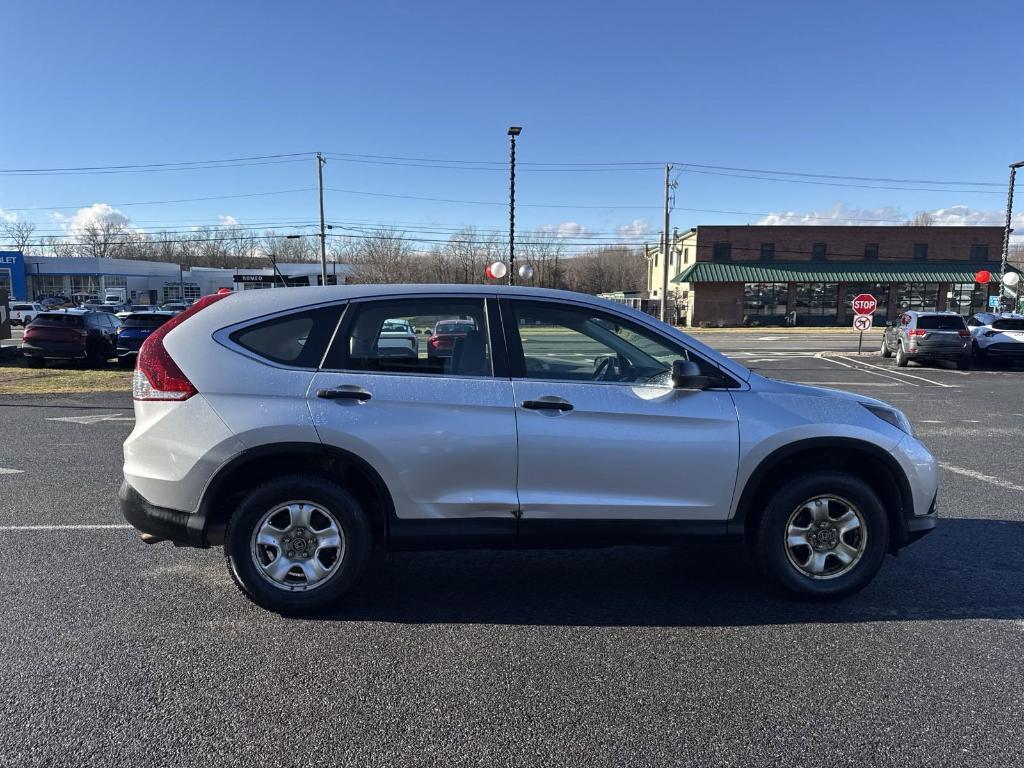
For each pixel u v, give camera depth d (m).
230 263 101.94
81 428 9.34
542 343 3.79
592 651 3.38
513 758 2.55
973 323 20.47
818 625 3.67
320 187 42.31
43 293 68.06
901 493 3.90
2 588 4.06
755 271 48.94
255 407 3.50
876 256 49.41
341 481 3.70
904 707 2.89
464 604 3.93
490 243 65.19
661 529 3.71
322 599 3.66
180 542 3.62
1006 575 4.36
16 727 2.71
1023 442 8.85
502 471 3.60
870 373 17.97
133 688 3.01
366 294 3.72
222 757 2.54
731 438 3.68
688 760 2.54
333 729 2.72
